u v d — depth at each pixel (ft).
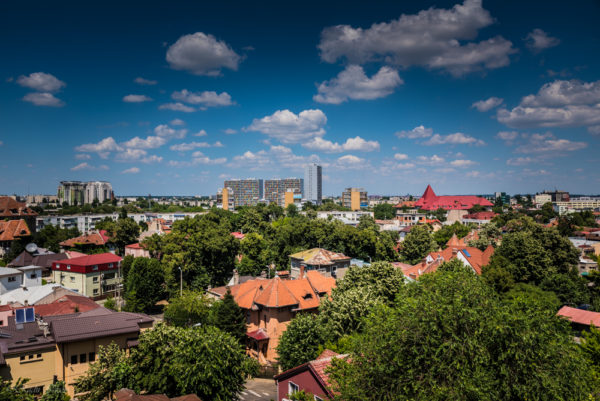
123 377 122.93
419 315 87.51
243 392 168.55
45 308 201.46
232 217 624.59
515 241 262.47
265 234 525.75
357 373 88.12
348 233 414.00
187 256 335.67
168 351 127.13
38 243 460.96
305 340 169.27
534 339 81.66
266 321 219.82
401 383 82.53
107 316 163.43
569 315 181.06
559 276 233.55
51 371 142.20
